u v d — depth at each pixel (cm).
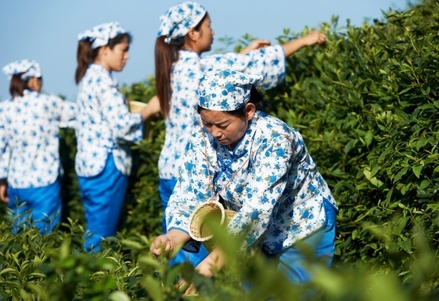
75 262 263
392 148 480
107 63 681
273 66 587
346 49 585
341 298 190
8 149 745
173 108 592
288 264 411
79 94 686
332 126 560
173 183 597
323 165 540
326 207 419
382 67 537
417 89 497
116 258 416
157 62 594
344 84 541
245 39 646
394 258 296
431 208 448
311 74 614
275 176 382
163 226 614
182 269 247
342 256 502
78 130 689
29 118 722
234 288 238
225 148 399
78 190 754
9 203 734
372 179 491
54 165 730
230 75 383
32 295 325
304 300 212
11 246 462
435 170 448
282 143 386
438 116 484
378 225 469
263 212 379
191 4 586
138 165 711
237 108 384
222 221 387
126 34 684
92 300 264
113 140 680
